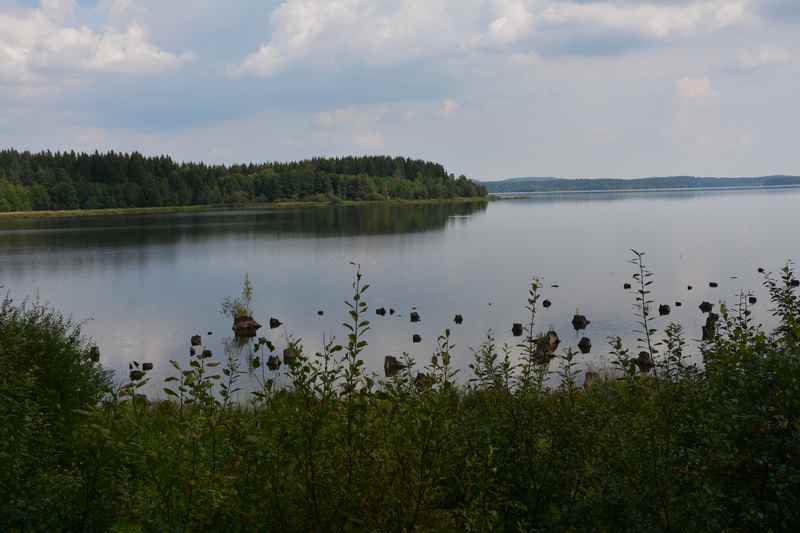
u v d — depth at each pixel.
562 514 4.54
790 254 51.53
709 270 43.72
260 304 35.66
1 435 5.12
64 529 4.49
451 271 47.88
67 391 8.95
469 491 4.50
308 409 4.21
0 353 7.32
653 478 4.06
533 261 53.25
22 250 67.88
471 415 5.14
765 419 4.03
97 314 33.25
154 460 4.11
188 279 46.53
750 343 5.28
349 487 4.07
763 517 3.72
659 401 4.64
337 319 31.05
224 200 194.25
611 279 41.56
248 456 4.31
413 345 24.92
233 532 4.12
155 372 21.48
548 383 8.59
